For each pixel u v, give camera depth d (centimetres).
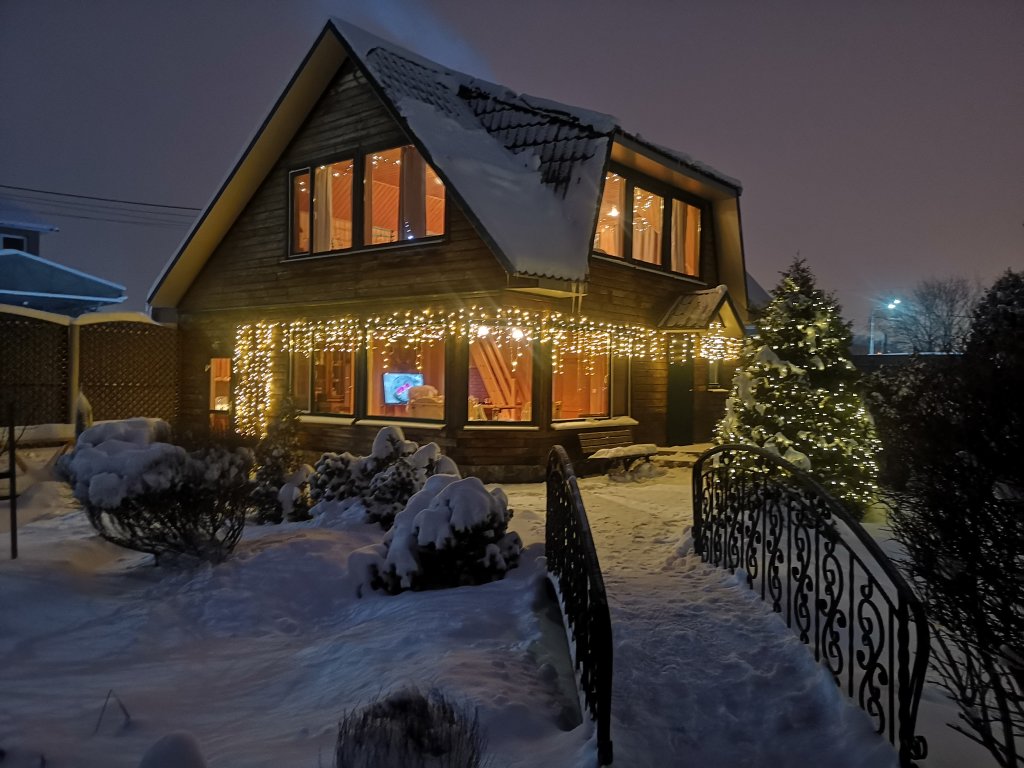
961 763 385
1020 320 394
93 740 380
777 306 981
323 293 1504
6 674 493
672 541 862
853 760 383
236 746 370
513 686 433
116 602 654
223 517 732
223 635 593
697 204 1775
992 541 341
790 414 923
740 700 450
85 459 709
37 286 2634
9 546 793
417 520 685
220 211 1634
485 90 1574
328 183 1534
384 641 526
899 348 5053
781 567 710
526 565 704
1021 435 338
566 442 1388
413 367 1402
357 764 277
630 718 421
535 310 1298
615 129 1345
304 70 1438
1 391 1498
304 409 1589
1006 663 356
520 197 1262
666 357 1697
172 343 1800
